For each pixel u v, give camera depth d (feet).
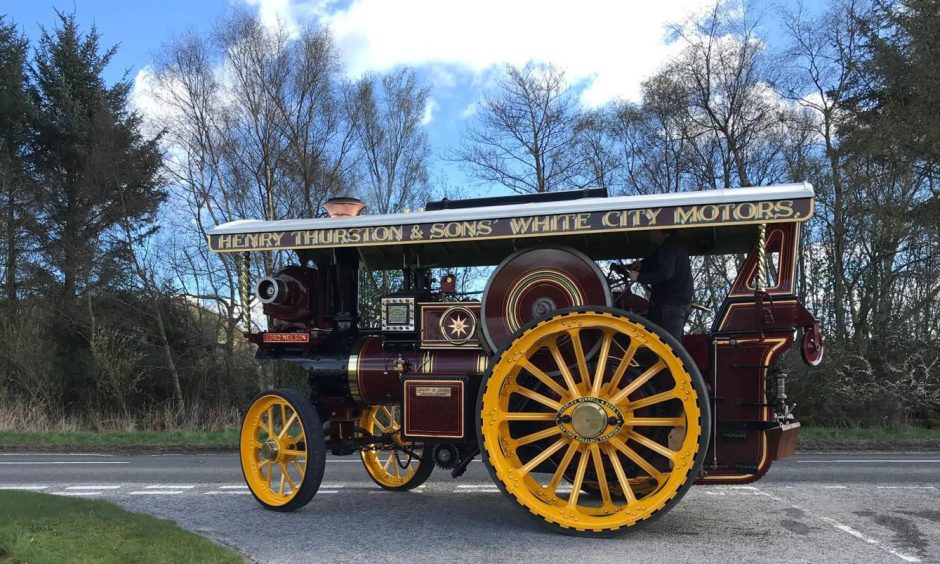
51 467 32.55
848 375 51.67
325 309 21.11
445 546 15.49
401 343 19.65
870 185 51.83
